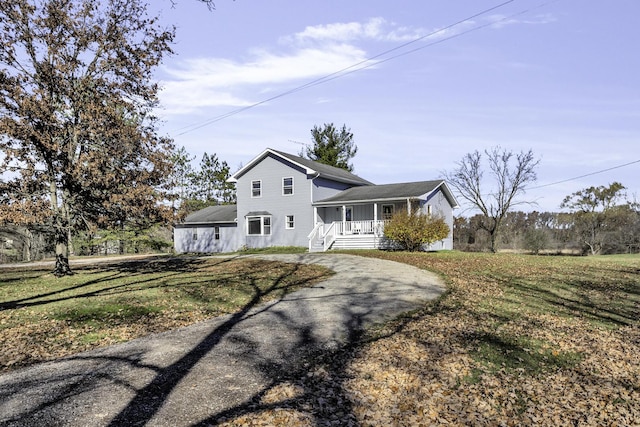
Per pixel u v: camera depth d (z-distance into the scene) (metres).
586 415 5.50
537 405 5.75
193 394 5.53
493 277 16.22
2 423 4.65
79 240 38.69
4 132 14.34
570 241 41.47
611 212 39.03
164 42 18.44
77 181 15.73
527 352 7.81
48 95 15.99
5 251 38.03
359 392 5.77
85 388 5.67
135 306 10.97
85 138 16.59
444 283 14.61
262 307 11.05
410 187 28.83
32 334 8.38
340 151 49.28
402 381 6.20
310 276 16.25
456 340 8.22
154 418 4.83
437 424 5.03
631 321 10.55
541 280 15.97
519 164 39.25
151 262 24.52
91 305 10.99
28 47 16.23
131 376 6.12
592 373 6.99
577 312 11.27
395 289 13.34
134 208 16.33
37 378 6.04
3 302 11.58
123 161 17.25
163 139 18.64
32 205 14.98
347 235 28.28
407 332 8.64
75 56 16.86
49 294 12.88
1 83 14.74
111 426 4.62
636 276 17.58
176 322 9.45
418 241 24.31
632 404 5.89
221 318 9.88
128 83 17.73
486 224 42.44
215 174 55.19
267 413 5.03
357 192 30.44
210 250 35.38
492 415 5.37
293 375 6.29
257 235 31.97
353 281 14.83
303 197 29.91
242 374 6.27
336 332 8.62
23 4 15.41
